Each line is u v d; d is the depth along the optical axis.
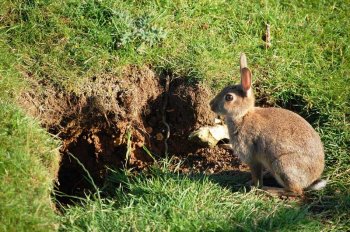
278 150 8.67
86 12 10.64
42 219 7.76
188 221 8.07
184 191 8.59
